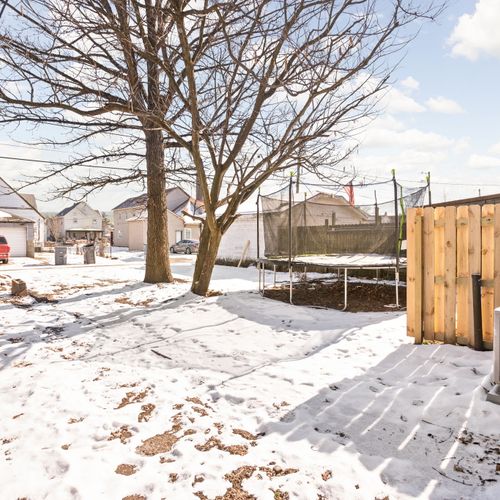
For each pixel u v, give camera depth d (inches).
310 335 250.1
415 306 211.3
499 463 105.8
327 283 500.7
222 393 163.5
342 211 647.8
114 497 100.3
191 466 111.2
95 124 338.0
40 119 313.4
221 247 823.7
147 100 394.6
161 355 221.1
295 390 162.4
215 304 344.8
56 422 142.1
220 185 379.2
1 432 138.2
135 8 253.6
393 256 434.6
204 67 330.6
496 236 182.9
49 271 679.7
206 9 230.2
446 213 200.8
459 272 197.6
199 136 321.4
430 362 183.9
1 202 1213.7
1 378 189.9
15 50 240.8
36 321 307.6
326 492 98.6
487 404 133.1
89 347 243.9
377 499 95.6
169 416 145.0
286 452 116.3
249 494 99.1
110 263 903.1
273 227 446.9
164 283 490.0
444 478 102.2
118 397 164.2
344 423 133.6
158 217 493.0
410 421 132.0
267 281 530.3
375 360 194.5
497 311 135.8
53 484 106.0
